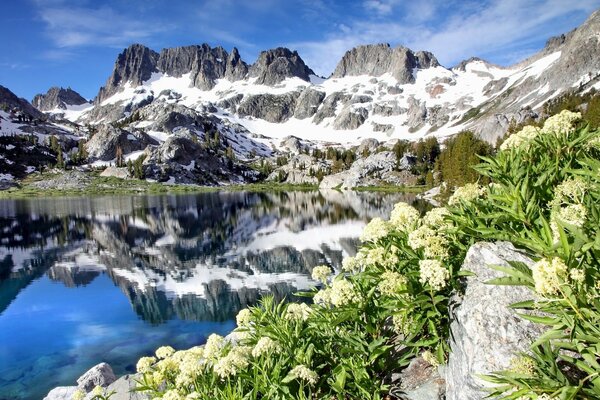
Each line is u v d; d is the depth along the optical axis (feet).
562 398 10.14
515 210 16.22
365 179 483.51
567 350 13.08
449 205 22.26
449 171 272.51
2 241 152.87
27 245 144.25
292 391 18.47
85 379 44.47
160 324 70.23
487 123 472.44
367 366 19.71
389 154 513.86
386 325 22.98
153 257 123.13
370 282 21.57
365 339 21.02
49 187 485.56
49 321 73.05
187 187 535.19
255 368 18.85
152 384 21.11
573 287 10.85
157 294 87.51
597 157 19.94
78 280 100.07
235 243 140.56
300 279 94.43
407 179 464.65
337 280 22.26
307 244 133.39
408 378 19.25
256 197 378.12
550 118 21.58
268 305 23.84
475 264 16.93
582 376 12.19
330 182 514.27
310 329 21.33
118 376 51.39
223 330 66.85
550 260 12.08
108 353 58.85
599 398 10.36
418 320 18.70
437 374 18.61
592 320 11.08
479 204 19.35
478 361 14.01
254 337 22.53
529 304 12.87
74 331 67.97
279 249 127.34
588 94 529.45
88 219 214.07
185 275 101.81
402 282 18.78
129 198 377.50
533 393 10.84
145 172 561.84
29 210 263.70
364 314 20.94
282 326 21.36
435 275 16.99
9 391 48.32
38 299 86.17
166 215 228.22
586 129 19.77
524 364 11.86
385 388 18.57
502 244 16.92
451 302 17.87
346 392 18.56
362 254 23.43
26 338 65.41
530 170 19.43
